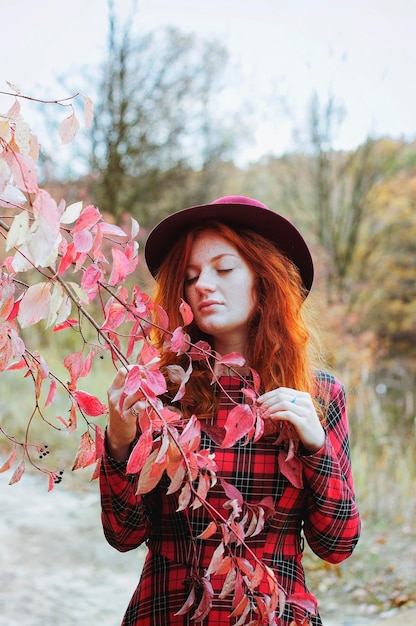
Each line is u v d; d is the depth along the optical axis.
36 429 6.51
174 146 11.24
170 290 1.39
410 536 4.71
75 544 4.59
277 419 1.23
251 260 1.38
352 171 10.45
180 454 1.04
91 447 1.16
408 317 10.11
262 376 1.38
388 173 10.47
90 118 0.96
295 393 1.25
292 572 1.29
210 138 11.43
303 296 1.52
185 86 11.13
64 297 0.96
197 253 1.36
